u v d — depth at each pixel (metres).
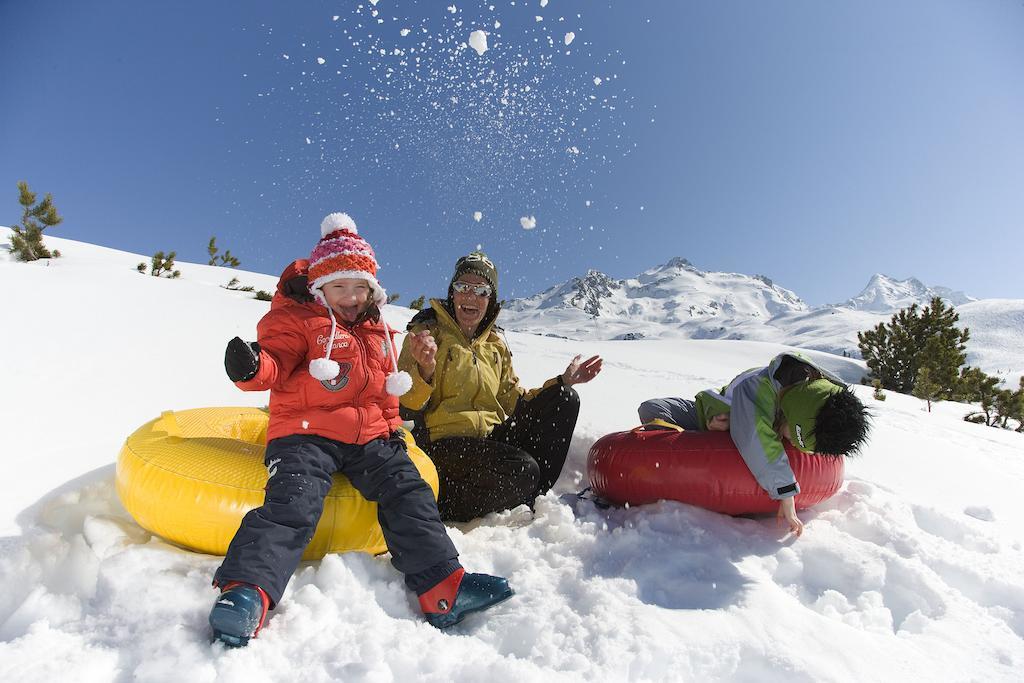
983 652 2.05
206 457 2.28
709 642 1.95
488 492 2.85
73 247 15.71
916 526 3.03
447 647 1.79
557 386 3.18
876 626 2.21
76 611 1.78
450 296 3.18
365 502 2.27
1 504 2.43
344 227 2.43
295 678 1.58
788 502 2.76
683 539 2.66
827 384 2.82
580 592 2.22
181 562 2.05
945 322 18.78
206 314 7.50
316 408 2.26
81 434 3.32
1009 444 7.34
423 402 2.72
